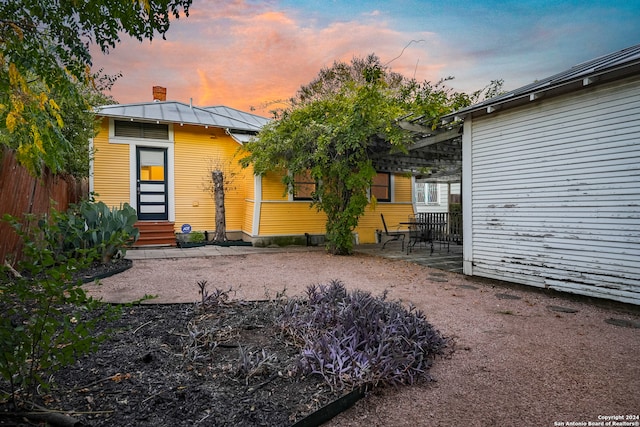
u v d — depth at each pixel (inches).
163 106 432.8
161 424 65.7
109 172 364.8
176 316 131.3
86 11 86.6
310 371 85.9
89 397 73.3
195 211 405.7
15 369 62.3
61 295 64.7
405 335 101.8
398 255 335.3
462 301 175.0
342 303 126.6
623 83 160.6
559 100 184.4
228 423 67.1
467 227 233.3
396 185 482.9
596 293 169.9
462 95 258.7
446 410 77.9
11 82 82.5
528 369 98.7
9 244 169.9
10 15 81.4
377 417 74.8
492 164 217.8
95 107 289.1
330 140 288.2
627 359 106.0
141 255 307.4
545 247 191.0
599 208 169.2
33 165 95.6
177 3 95.3
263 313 133.3
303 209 409.7
